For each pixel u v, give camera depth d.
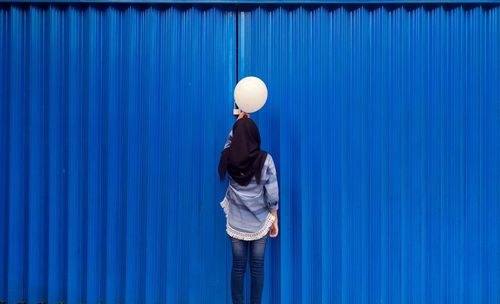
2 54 3.34
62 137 3.32
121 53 3.30
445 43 3.29
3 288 3.36
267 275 3.30
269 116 3.26
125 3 3.26
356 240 3.27
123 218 3.30
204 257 3.29
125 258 3.28
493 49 3.30
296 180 3.26
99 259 3.32
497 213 3.29
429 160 3.28
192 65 3.27
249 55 3.28
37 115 3.31
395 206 3.27
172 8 3.28
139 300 3.31
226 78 3.28
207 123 3.28
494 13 3.30
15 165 3.32
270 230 3.03
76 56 3.30
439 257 3.28
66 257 3.32
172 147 3.27
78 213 3.31
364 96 3.26
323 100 3.26
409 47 3.28
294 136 3.26
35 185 3.31
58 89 3.31
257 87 2.87
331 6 3.28
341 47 3.27
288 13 3.29
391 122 3.26
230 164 2.84
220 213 3.29
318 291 3.26
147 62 3.28
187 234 3.29
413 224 3.27
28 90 3.32
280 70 3.26
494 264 3.29
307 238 3.25
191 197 3.29
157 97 3.29
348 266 3.27
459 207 3.28
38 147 3.32
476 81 3.29
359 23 3.28
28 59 3.32
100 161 3.31
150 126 3.26
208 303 3.29
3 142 3.35
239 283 2.96
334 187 3.27
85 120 3.30
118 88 3.30
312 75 3.26
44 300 3.34
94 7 3.29
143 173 3.29
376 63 3.27
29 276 3.30
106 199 3.30
